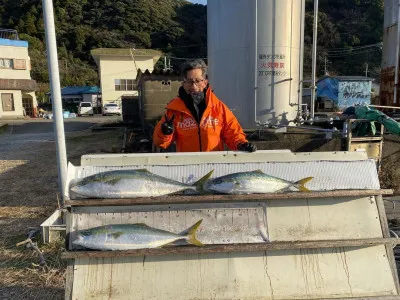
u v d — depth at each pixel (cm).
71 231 240
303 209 256
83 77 6206
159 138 311
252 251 245
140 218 246
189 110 315
